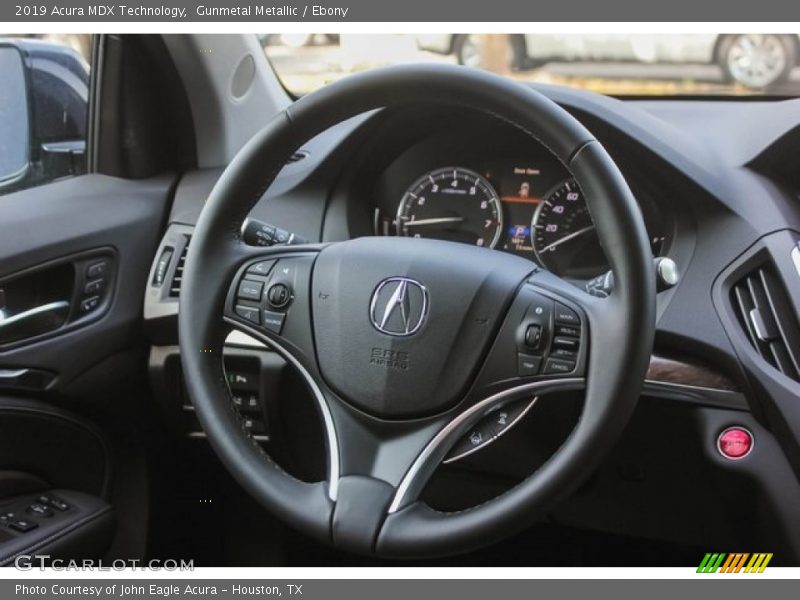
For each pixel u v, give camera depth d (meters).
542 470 0.96
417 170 1.56
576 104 1.38
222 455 1.05
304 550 1.70
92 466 1.56
